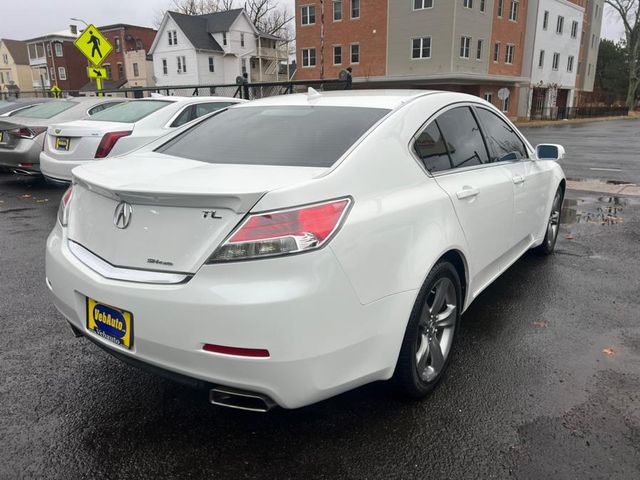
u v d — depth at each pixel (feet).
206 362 6.88
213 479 7.41
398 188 8.41
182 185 7.11
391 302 7.80
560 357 10.76
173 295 6.88
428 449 7.98
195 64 157.89
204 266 6.81
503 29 123.34
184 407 9.10
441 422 8.61
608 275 15.70
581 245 18.93
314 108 10.08
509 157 13.07
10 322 12.39
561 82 155.33
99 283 7.59
